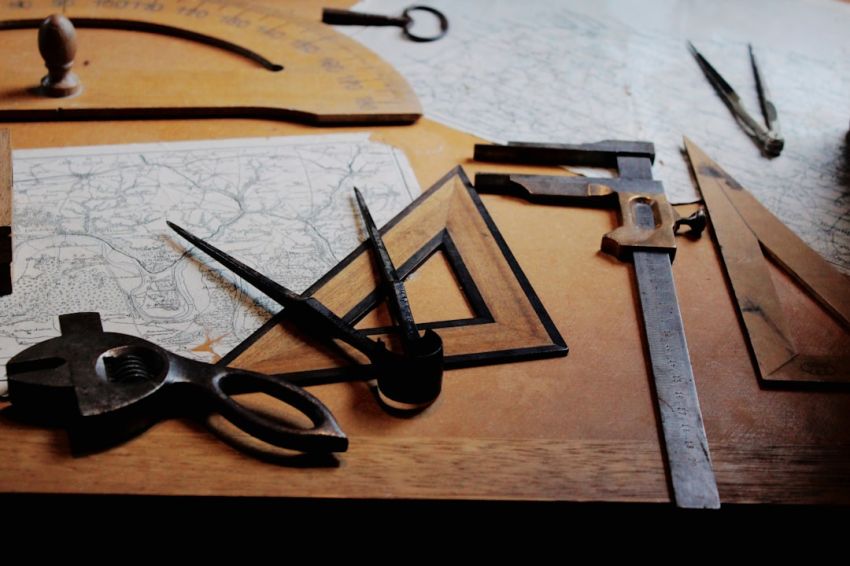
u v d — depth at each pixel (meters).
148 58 1.42
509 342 0.90
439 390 0.83
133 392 0.75
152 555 0.88
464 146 1.28
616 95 1.47
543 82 1.49
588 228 1.11
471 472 0.77
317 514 0.75
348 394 0.83
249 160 1.19
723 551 0.92
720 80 1.52
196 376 0.78
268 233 1.05
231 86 1.34
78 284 0.95
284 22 1.55
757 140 1.37
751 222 1.14
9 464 0.74
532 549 0.91
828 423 0.86
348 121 1.30
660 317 0.96
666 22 1.75
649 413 0.85
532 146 1.24
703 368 0.91
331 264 1.01
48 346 0.79
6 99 1.26
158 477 0.75
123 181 1.13
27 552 0.85
